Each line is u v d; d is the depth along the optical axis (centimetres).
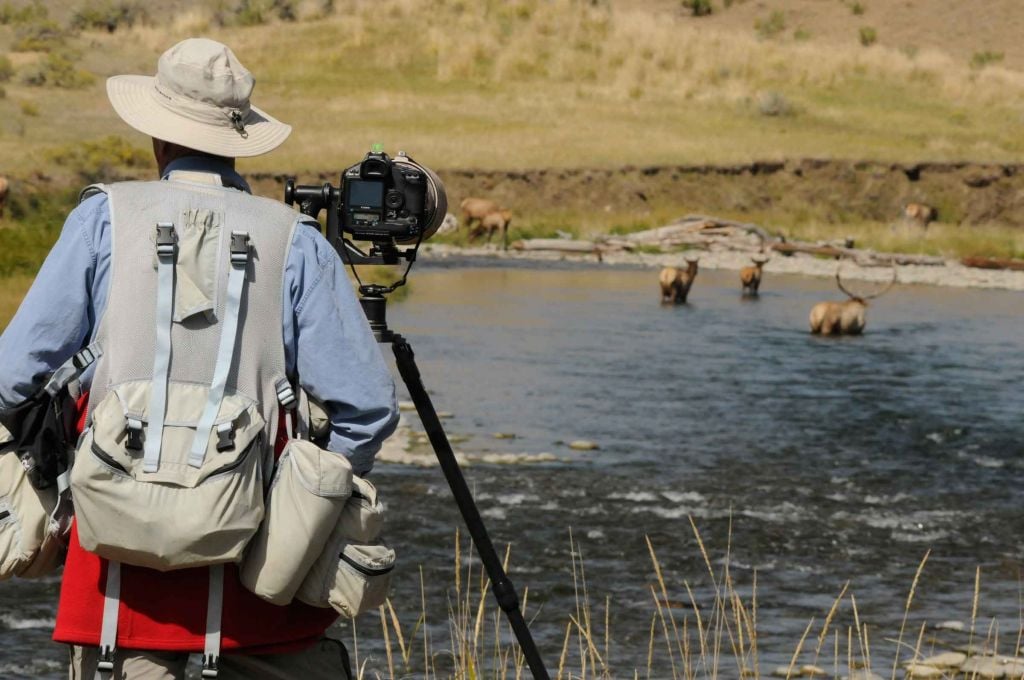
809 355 2611
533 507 1355
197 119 383
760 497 1437
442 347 2511
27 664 866
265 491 358
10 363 354
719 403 2033
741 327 3047
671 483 1491
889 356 2627
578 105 7038
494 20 8294
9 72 6575
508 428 1778
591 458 1614
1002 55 9206
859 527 1321
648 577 1117
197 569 355
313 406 378
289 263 369
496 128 6469
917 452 1717
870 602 1062
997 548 1256
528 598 1048
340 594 360
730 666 880
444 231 5256
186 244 360
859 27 10075
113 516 336
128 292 357
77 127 5772
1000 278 4647
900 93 7806
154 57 7538
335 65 7450
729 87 7638
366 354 375
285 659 376
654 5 10850
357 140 5944
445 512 1316
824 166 6291
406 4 8494
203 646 354
